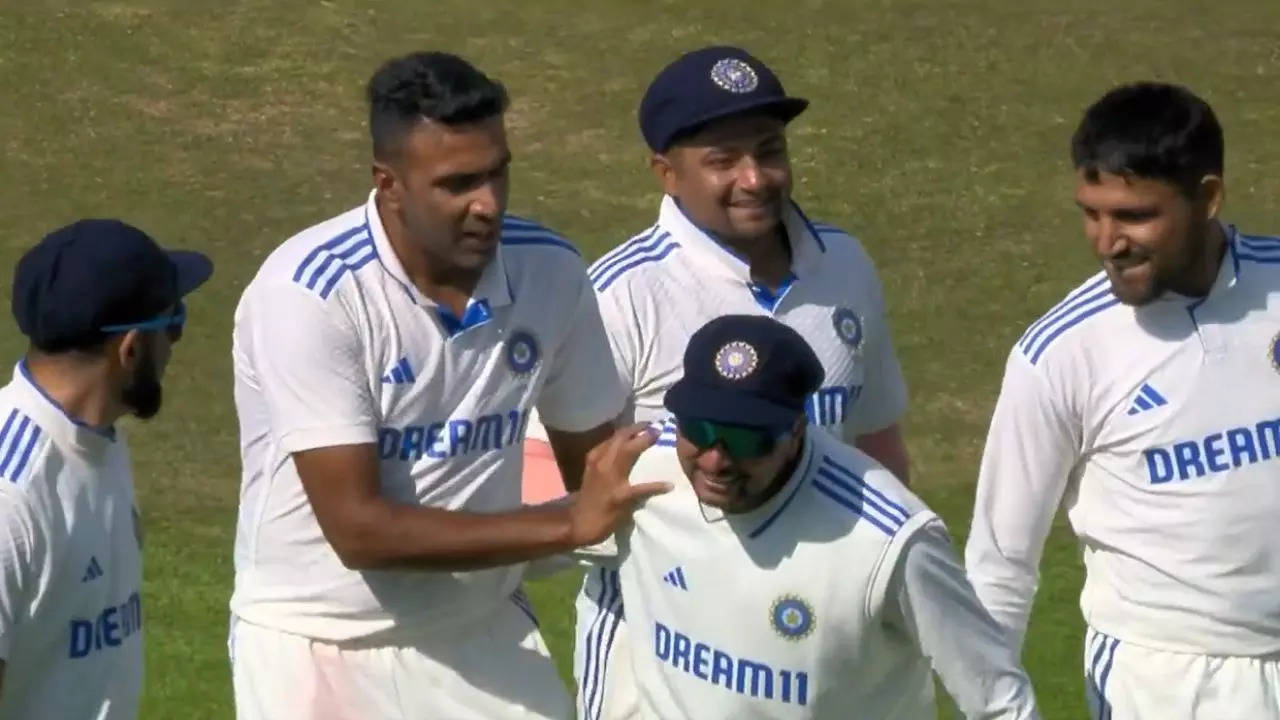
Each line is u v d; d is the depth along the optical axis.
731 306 19.61
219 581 33.00
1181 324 18.28
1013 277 50.94
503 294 18.05
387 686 18.73
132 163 57.22
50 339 16.06
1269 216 54.62
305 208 55.12
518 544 17.27
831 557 16.56
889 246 52.84
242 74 62.41
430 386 17.84
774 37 65.62
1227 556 18.34
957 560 16.81
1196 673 18.58
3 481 15.77
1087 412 18.67
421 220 17.03
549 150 58.41
